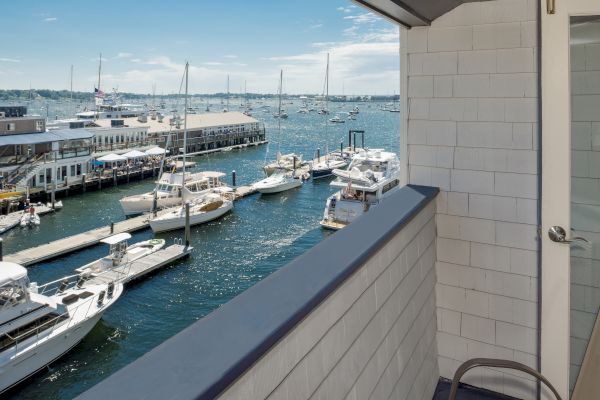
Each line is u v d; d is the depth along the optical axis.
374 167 18.77
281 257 14.19
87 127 30.14
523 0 2.01
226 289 11.62
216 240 16.00
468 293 2.28
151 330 9.15
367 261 1.32
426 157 2.30
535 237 2.08
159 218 17.02
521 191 2.09
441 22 2.19
